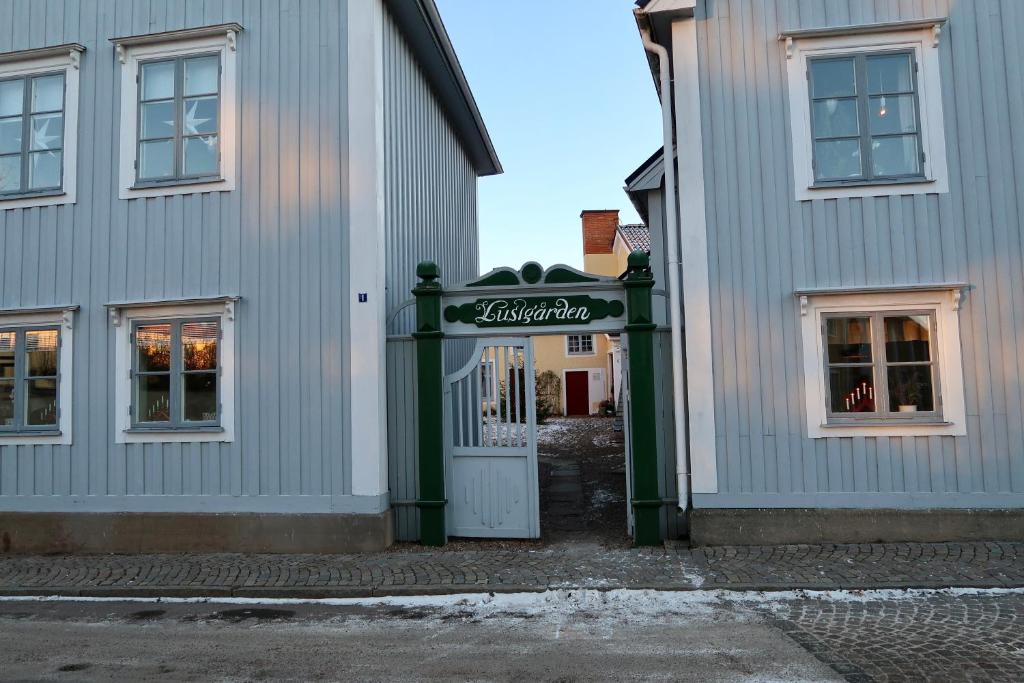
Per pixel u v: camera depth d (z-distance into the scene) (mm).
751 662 4957
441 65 11289
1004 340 7777
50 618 6480
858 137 8172
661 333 8547
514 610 6355
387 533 8398
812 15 8242
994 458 7711
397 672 4957
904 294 7898
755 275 8164
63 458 8953
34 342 9188
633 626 5840
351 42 8703
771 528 7949
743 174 8250
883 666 4828
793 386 8031
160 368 8922
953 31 8055
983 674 4652
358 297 8477
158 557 8391
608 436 19594
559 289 8539
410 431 8711
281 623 6180
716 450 8094
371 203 8539
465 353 11836
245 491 8570
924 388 7918
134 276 8969
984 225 7875
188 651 5504
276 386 8594
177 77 9031
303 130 8719
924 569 6871
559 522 9578
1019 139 7898
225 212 8828
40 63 9336
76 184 9156
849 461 7910
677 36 8430
